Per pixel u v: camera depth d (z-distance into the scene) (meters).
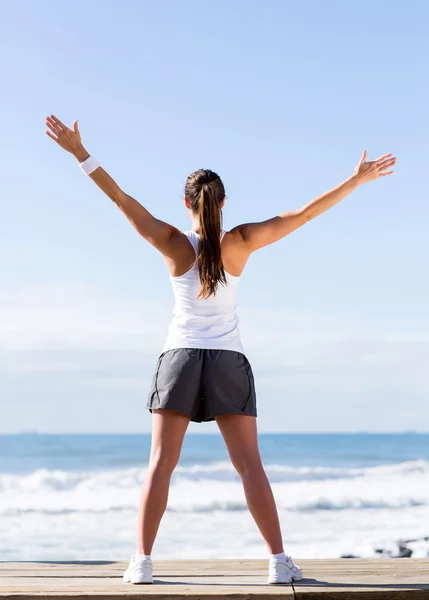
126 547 14.41
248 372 3.36
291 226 3.50
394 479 26.06
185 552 13.28
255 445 3.34
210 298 3.34
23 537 15.40
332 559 4.07
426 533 15.36
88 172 3.30
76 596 3.01
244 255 3.45
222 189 3.47
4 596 3.01
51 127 3.29
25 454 39.09
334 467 31.25
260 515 3.26
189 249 3.37
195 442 42.75
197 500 19.52
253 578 3.48
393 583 3.25
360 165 3.47
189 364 3.26
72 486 23.66
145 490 3.28
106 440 54.88
